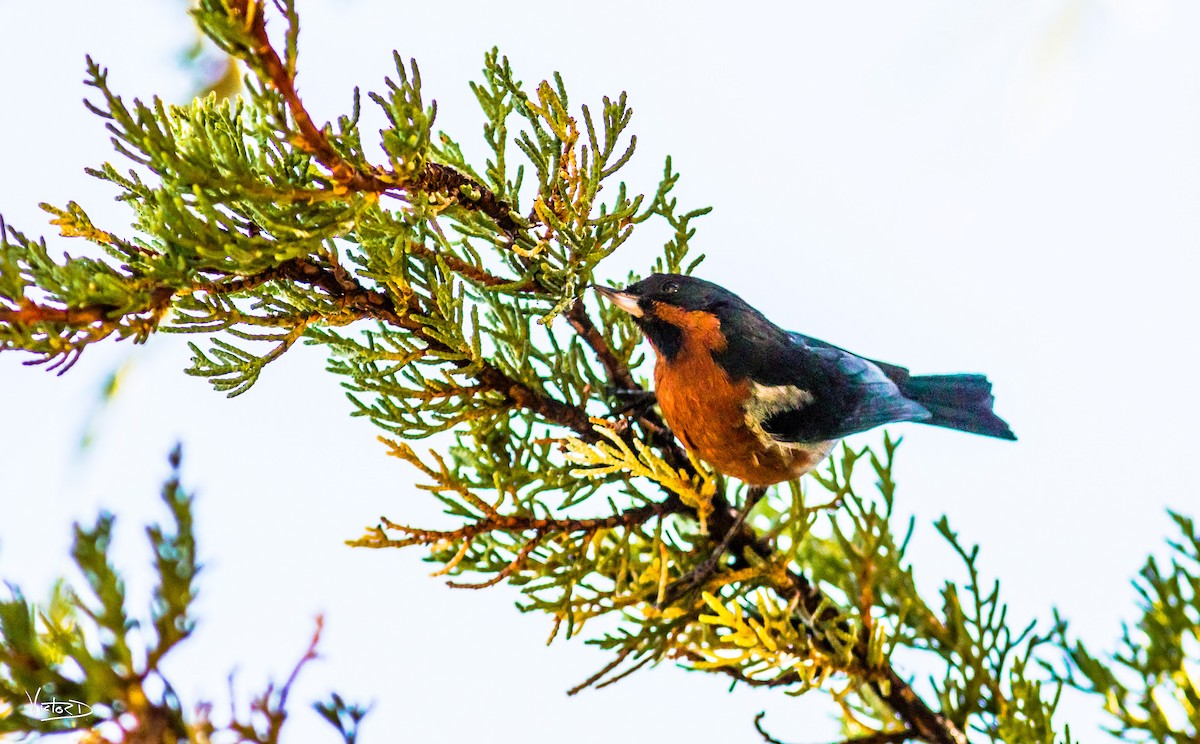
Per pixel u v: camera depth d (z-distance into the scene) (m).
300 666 5.28
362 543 7.85
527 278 8.44
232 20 6.10
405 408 8.38
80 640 4.94
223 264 6.87
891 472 9.52
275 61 6.34
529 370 8.99
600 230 8.29
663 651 8.62
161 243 7.38
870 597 9.27
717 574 9.02
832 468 9.55
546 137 7.99
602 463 9.00
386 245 7.73
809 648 8.60
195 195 6.59
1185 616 8.69
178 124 7.27
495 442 9.04
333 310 7.87
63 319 6.48
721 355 10.33
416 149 6.93
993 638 9.17
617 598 8.51
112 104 6.46
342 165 6.81
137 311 6.76
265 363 7.65
